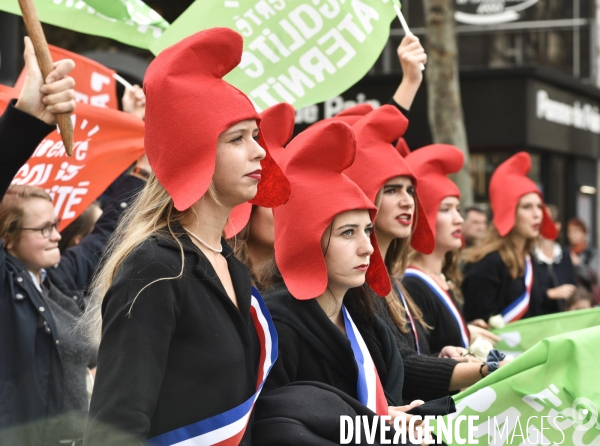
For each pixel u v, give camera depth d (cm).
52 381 799
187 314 521
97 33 902
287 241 668
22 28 2661
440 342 982
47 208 840
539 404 649
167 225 547
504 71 2645
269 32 894
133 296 507
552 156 2922
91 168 962
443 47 2094
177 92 535
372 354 712
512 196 1319
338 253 669
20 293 799
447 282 1073
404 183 840
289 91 896
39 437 525
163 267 516
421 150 1062
